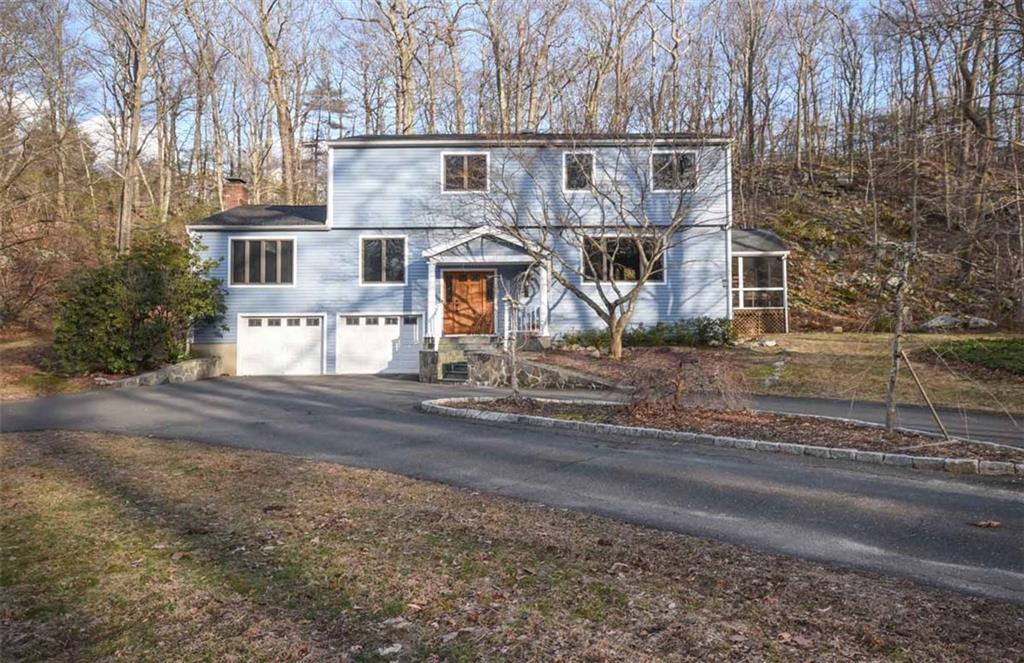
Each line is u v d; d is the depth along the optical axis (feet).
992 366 54.08
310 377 73.72
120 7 96.27
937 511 22.26
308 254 78.07
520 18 106.63
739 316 84.43
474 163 77.10
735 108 122.83
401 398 53.16
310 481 26.18
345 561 17.20
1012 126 59.93
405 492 24.61
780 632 13.19
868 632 13.17
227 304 77.66
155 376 65.87
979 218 66.74
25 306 94.43
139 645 12.94
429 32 114.73
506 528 20.17
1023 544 18.98
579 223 72.54
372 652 12.49
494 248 74.64
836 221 110.01
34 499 23.58
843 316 89.51
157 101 113.60
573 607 14.40
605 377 57.21
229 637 13.17
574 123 78.38
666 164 72.95
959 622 13.69
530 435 36.52
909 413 42.16
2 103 78.43
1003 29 48.06
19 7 75.72
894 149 82.12
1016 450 29.48
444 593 15.17
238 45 130.72
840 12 122.11
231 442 35.60
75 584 15.87
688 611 14.17
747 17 125.29
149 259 70.69
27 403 54.03
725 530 20.34
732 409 38.91
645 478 26.91
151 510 22.04
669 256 74.69
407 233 77.66
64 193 106.32
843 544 19.04
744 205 115.14
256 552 17.88
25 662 12.38
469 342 72.43
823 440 32.42
